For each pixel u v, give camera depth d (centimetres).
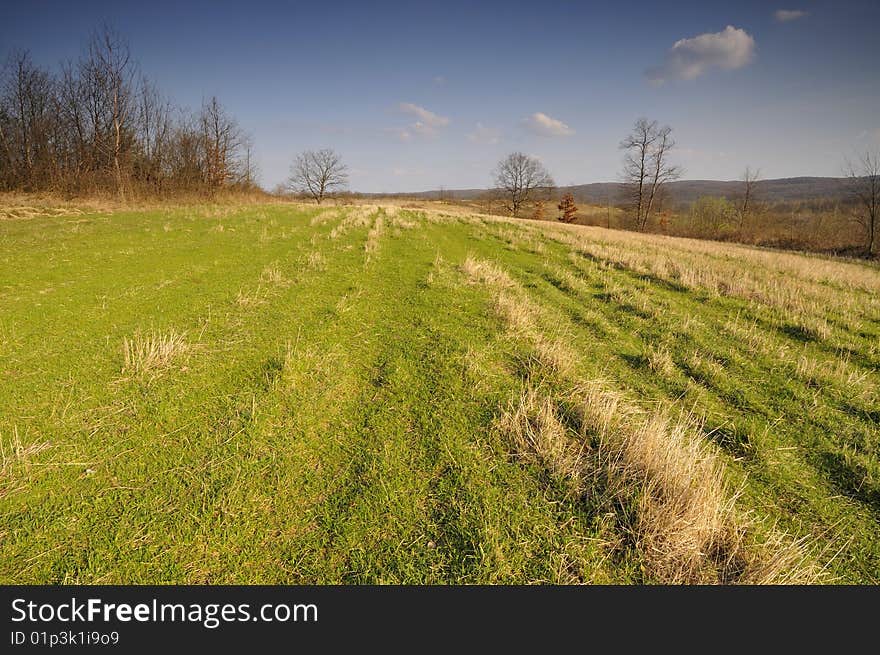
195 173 4034
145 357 400
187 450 289
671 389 455
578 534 238
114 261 805
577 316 697
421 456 300
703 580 220
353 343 497
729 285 951
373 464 289
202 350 439
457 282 797
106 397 341
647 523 238
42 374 369
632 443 301
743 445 353
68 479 255
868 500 295
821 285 1188
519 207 6669
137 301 580
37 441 283
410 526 241
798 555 228
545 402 363
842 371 508
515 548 229
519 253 1309
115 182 3144
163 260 840
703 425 386
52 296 577
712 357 545
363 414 351
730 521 253
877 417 408
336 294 682
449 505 256
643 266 1161
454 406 365
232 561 216
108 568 206
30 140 3169
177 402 342
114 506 239
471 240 1509
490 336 536
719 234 4916
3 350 409
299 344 474
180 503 245
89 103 3112
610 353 544
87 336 455
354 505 254
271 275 744
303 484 268
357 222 1664
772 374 505
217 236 1184
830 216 4219
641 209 5225
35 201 2442
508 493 267
